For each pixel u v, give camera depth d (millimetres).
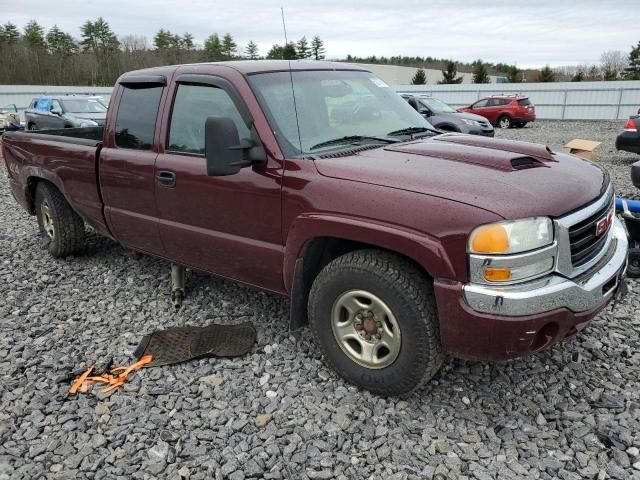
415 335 2777
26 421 2982
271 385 3244
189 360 3521
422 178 2797
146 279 4977
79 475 2580
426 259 2627
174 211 3885
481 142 3615
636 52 64375
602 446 2676
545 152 3424
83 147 4609
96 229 4914
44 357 3648
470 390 3154
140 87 4180
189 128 3748
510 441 2732
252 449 2719
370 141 3568
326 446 2723
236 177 3391
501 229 2504
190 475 2561
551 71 61281
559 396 3080
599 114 27609
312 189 3037
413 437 2775
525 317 2527
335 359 3188
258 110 3334
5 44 49781
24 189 5590
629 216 4676
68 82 47125
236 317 4133
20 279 5094
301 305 3336
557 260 2641
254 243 3438
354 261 2932
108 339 3883
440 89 31641
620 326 3869
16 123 19422
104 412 3025
